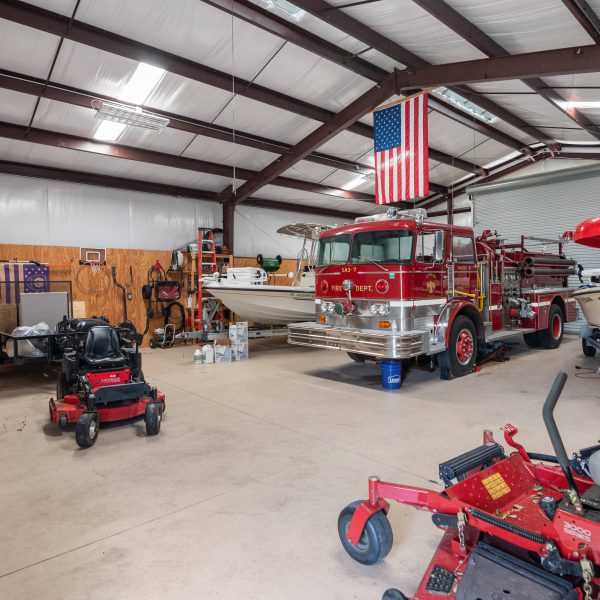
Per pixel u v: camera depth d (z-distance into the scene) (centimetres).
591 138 1165
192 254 1097
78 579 219
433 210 1680
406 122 796
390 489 218
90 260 1013
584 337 740
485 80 713
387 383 597
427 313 604
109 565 229
